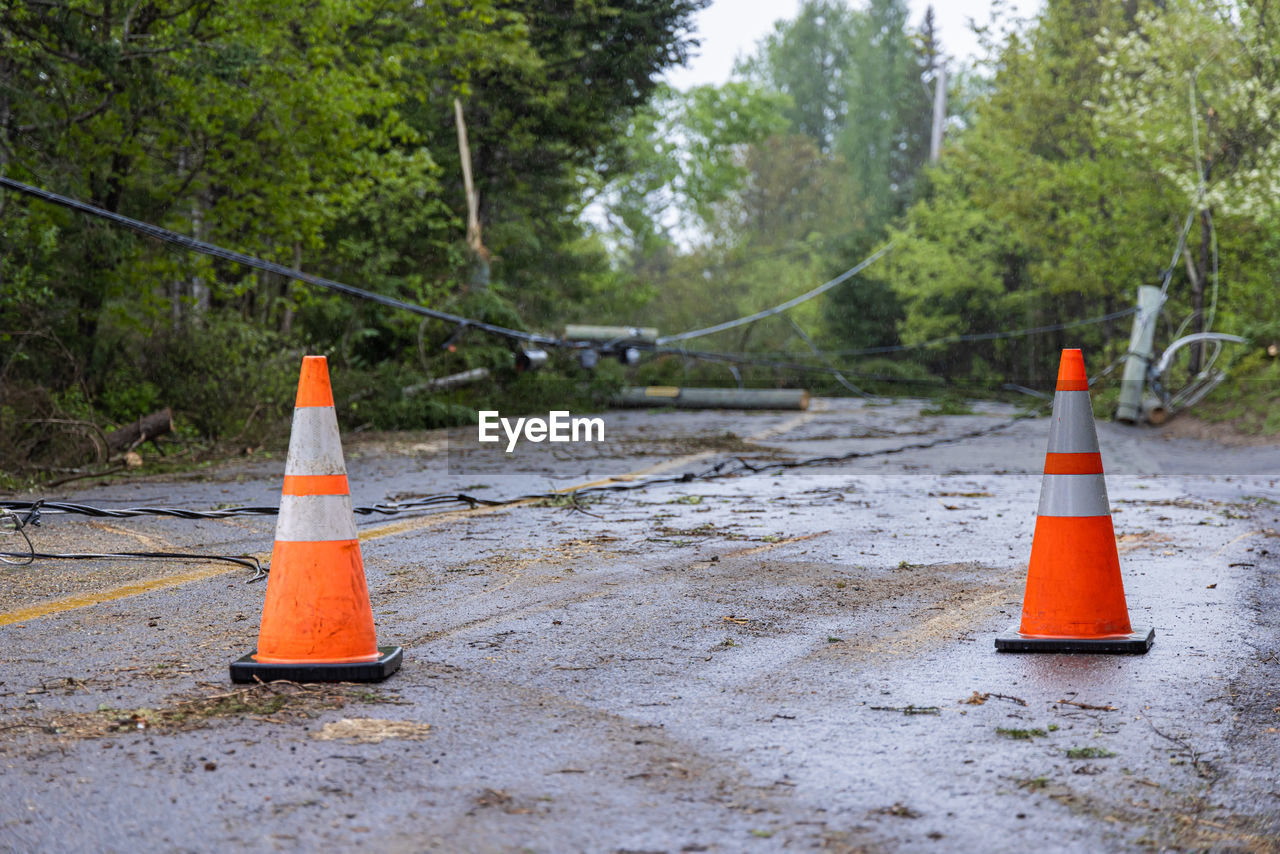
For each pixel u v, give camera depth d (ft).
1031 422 77.92
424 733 11.68
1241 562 21.99
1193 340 75.87
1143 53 93.09
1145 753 11.18
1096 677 14.01
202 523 26.66
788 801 9.87
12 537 24.22
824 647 15.52
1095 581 15.48
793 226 220.23
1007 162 131.13
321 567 13.82
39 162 49.96
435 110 92.32
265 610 13.91
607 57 95.35
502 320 82.12
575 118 96.53
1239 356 76.59
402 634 16.12
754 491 35.04
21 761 10.73
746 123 205.26
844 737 11.64
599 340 88.22
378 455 49.19
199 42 52.08
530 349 77.56
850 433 65.98
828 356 135.54
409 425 66.64
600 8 92.63
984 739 11.59
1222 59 88.84
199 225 65.41
